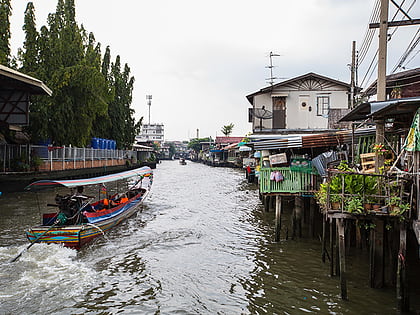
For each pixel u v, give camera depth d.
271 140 11.25
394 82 13.62
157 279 7.90
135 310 6.44
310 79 20.11
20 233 11.48
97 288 7.34
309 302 6.70
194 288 7.43
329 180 6.86
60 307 6.47
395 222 6.79
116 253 9.70
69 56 26.67
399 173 6.82
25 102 20.27
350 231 10.23
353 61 16.78
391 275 7.31
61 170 23.45
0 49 22.05
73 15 28.80
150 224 13.37
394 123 9.59
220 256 9.52
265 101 20.50
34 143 24.95
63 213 10.11
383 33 8.09
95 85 25.97
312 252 9.78
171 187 27.19
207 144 87.25
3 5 22.44
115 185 27.95
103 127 37.22
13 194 19.48
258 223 13.65
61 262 8.65
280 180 10.81
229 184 29.73
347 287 7.32
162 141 124.00
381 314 6.20
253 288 7.41
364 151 11.17
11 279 7.55
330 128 18.41
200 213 15.89
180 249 10.16
